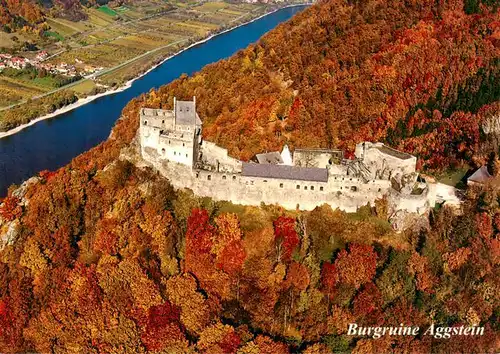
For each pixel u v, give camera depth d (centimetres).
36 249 17962
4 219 19850
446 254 17450
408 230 17912
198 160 19838
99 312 16012
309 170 18438
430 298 16425
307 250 17225
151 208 18212
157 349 15175
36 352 15925
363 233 17700
